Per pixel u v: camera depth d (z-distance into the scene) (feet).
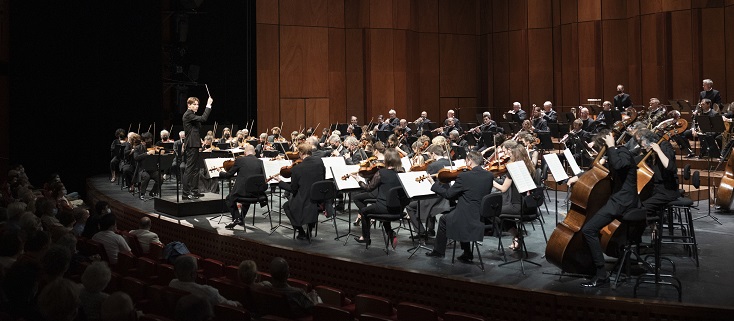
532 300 20.72
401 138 51.11
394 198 26.37
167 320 14.03
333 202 33.78
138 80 61.93
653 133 24.75
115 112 61.41
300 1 70.74
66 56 59.72
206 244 31.76
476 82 77.77
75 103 60.18
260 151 49.47
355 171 29.55
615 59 64.28
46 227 26.11
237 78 67.36
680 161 44.50
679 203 25.30
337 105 72.74
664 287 21.44
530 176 24.64
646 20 61.93
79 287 15.10
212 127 63.21
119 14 61.16
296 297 17.03
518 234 27.25
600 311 19.69
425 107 76.07
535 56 71.00
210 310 13.12
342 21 72.69
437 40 76.33
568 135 46.01
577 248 22.02
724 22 57.16
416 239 30.07
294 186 29.55
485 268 24.56
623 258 21.42
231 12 66.95
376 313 17.44
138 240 26.30
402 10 73.97
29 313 15.48
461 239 24.56
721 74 57.47
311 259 26.63
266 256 28.43
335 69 72.59
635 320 19.20
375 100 73.15
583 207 21.62
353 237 30.73
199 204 36.29
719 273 23.17
